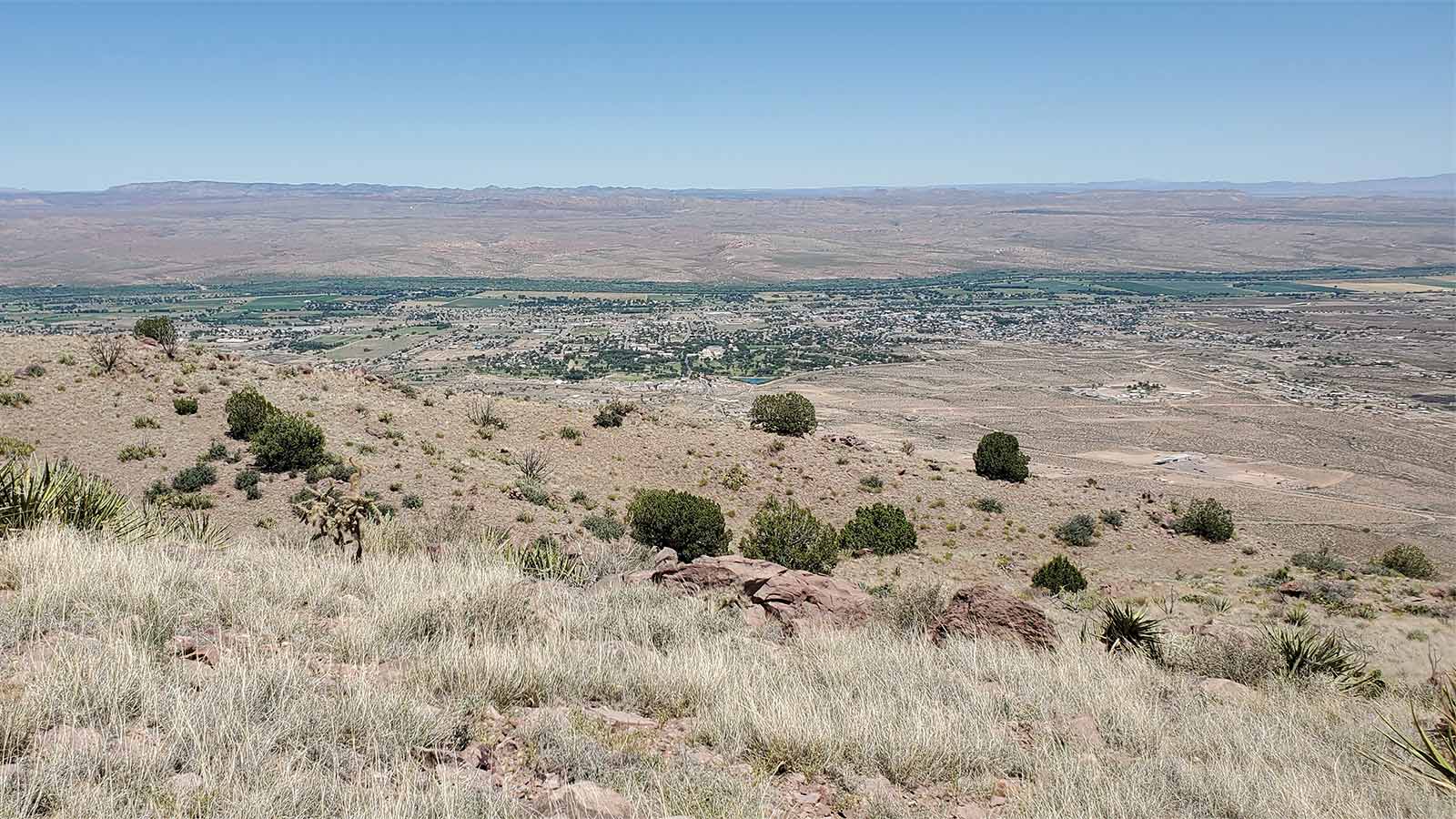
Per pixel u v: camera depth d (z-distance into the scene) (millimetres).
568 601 10469
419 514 31609
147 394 40031
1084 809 5973
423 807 4508
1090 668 10555
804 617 11633
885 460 51688
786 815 5352
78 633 6480
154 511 13820
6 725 4656
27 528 10734
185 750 4867
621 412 51094
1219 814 6297
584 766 5539
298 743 5129
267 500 32875
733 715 6727
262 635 7219
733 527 39531
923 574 34219
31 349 41781
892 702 7621
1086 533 42969
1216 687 11008
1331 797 6809
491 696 6629
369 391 47625
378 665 6969
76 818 4035
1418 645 21250
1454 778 7398
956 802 6051
